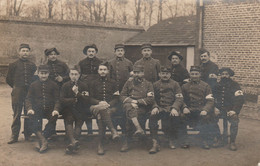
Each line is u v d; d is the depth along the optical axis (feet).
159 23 45.55
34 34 40.16
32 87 14.48
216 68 17.15
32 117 14.11
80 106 14.37
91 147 14.49
